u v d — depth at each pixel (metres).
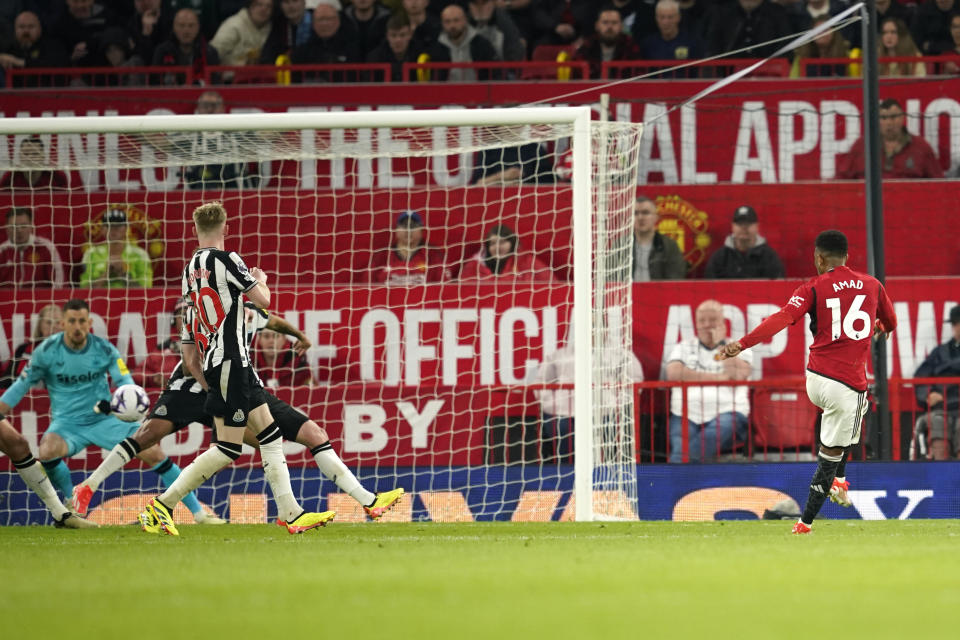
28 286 46.41
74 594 15.07
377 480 38.47
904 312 44.38
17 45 58.50
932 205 48.84
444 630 11.71
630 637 11.17
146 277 45.91
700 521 33.72
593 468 35.91
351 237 47.66
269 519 37.50
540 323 42.47
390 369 42.59
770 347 43.81
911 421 39.91
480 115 33.66
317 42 56.81
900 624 11.96
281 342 42.47
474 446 39.25
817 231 48.66
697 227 49.12
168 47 57.06
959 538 24.86
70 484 35.38
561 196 46.88
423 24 56.47
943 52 55.59
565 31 58.31
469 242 47.06
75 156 42.09
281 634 11.53
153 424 31.28
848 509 36.53
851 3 55.16
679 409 40.41
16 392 34.59
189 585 15.93
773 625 11.92
